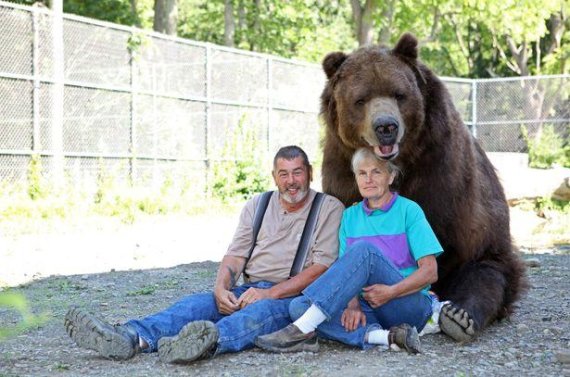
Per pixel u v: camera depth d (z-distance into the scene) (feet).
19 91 47.55
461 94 81.41
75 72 50.78
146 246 38.42
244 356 15.46
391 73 17.19
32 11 47.75
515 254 20.13
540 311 21.36
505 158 69.05
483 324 16.94
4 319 20.65
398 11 100.58
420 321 16.70
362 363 14.88
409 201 16.75
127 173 54.29
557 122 78.43
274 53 107.34
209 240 41.42
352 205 18.08
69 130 50.57
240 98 62.69
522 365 14.96
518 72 128.77
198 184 58.59
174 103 57.47
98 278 28.63
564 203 53.98
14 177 47.67
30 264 32.01
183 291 25.68
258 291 16.39
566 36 120.47
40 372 14.64
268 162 62.54
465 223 18.04
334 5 134.92
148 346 15.79
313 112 69.00
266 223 17.35
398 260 16.53
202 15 126.31
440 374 14.12
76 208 48.08
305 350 15.75
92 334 15.19
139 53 54.49
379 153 16.72
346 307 16.17
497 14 94.43
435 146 17.60
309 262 17.06
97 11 89.71
